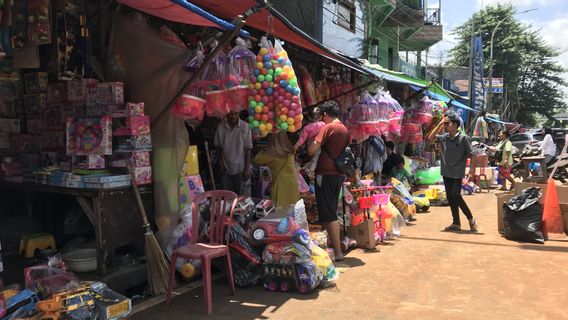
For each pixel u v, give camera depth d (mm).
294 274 4238
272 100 4379
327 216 5234
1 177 4887
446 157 7117
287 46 6988
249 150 6090
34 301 3154
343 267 5066
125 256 4438
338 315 3746
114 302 3309
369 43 15461
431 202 10234
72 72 4316
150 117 4500
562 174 13609
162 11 3980
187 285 4414
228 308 3887
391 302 4039
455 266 5160
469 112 22453
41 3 3848
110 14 4676
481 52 22578
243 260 4457
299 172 6672
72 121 4355
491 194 12102
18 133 5145
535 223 6320
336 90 8617
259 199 5398
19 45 3910
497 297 4156
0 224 5000
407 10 18281
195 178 5008
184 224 4523
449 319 3662
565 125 60344
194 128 6062
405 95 12742
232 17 5375
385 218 6574
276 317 3699
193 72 4387
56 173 4375
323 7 11703
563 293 4254
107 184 4035
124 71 4582
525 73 46688
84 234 4902
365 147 8961
